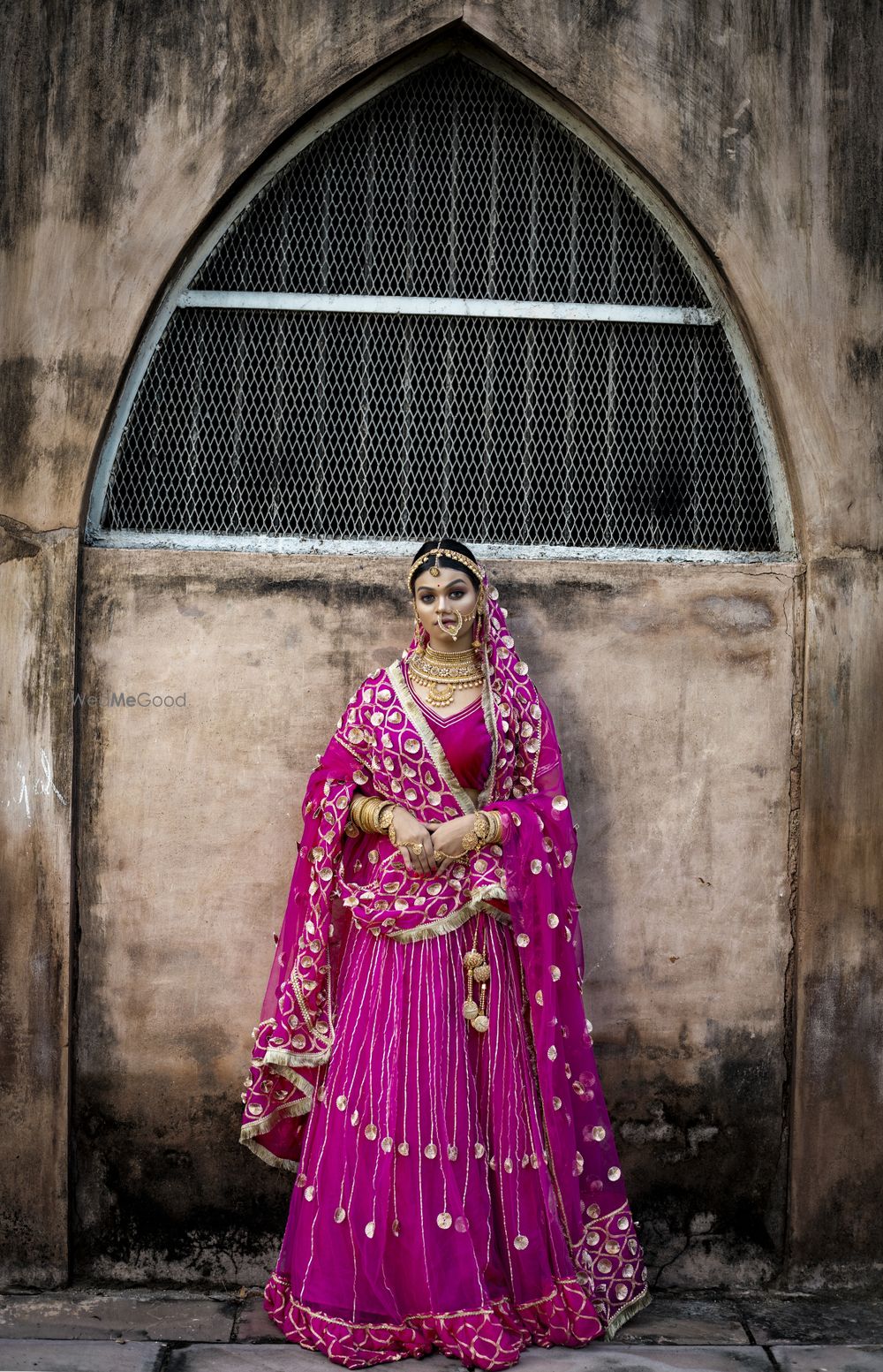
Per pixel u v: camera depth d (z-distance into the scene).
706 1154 2.96
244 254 2.99
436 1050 2.57
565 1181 2.62
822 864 2.93
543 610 2.93
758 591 2.96
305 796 2.78
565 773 2.94
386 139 3.00
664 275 3.04
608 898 2.95
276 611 2.91
